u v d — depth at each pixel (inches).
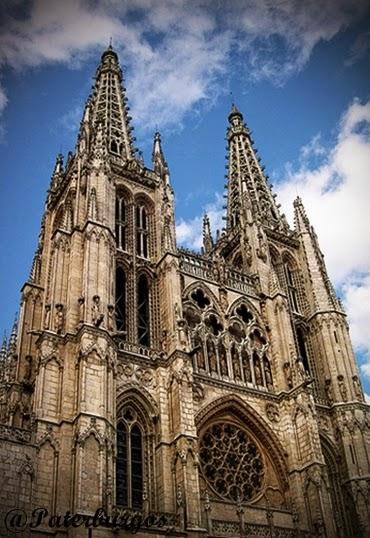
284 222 3695.9
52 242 2657.5
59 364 2090.3
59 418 1964.8
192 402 2203.5
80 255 2443.4
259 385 2620.6
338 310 3142.2
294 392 2556.6
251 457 2426.2
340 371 2861.7
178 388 2202.3
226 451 2373.3
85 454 1829.5
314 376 2947.8
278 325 2844.5
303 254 3412.9
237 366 2620.6
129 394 2199.8
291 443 2447.1
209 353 2573.8
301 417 2487.7
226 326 2719.0
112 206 2714.1
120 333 2245.3
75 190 2795.3
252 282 3041.3
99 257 2413.9
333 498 2516.0
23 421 2402.8
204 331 2600.9
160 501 2000.5
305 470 2370.8
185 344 2343.8
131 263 2699.3
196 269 2864.2
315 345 3056.1
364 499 2458.2
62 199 3065.9
